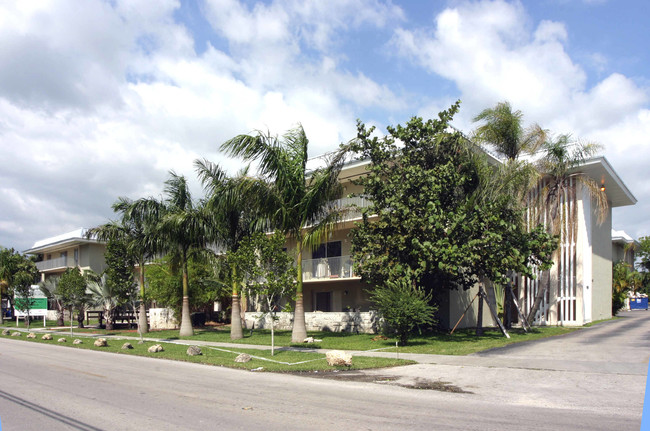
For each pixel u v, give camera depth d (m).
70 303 28.38
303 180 20.02
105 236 27.23
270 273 15.91
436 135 19.55
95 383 11.23
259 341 21.28
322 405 8.55
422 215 18.73
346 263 27.23
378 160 20.50
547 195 22.70
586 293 26.41
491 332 22.27
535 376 11.21
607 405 8.34
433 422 7.23
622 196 32.44
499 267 18.30
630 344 16.27
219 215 21.98
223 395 9.59
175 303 31.66
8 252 44.84
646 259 55.81
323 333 24.55
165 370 13.56
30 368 14.04
